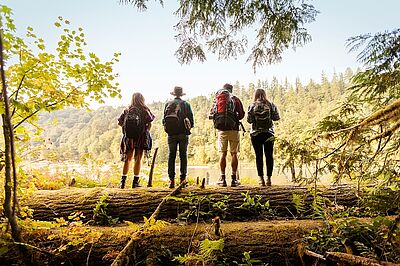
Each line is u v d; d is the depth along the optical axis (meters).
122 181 4.88
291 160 2.80
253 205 4.33
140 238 3.38
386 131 2.28
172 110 4.95
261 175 5.00
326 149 2.72
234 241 3.47
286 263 3.33
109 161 7.04
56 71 2.73
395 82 2.66
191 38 3.68
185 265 3.23
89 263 3.35
